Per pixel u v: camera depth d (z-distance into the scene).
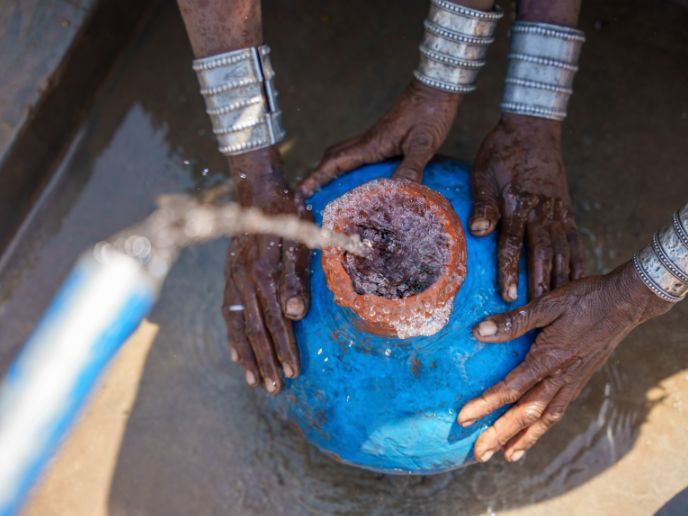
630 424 2.33
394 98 2.74
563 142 2.63
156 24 2.86
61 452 2.40
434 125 1.96
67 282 2.60
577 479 2.30
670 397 2.34
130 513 2.36
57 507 2.37
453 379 1.72
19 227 2.68
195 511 2.34
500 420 1.82
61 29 2.60
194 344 2.50
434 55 1.90
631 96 2.66
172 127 2.76
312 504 2.32
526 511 2.28
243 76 1.88
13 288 2.64
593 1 2.78
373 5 2.85
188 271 2.58
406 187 1.54
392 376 1.71
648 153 2.59
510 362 1.76
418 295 1.48
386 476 2.32
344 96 2.76
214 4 1.79
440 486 2.31
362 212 1.56
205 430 2.42
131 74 2.82
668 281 1.64
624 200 2.55
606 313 1.72
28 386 1.48
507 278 1.77
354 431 1.77
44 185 2.71
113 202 2.70
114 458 2.41
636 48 2.71
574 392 1.85
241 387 2.45
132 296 2.46
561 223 1.94
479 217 1.79
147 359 2.49
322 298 1.77
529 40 1.94
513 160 1.96
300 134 2.72
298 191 1.95
